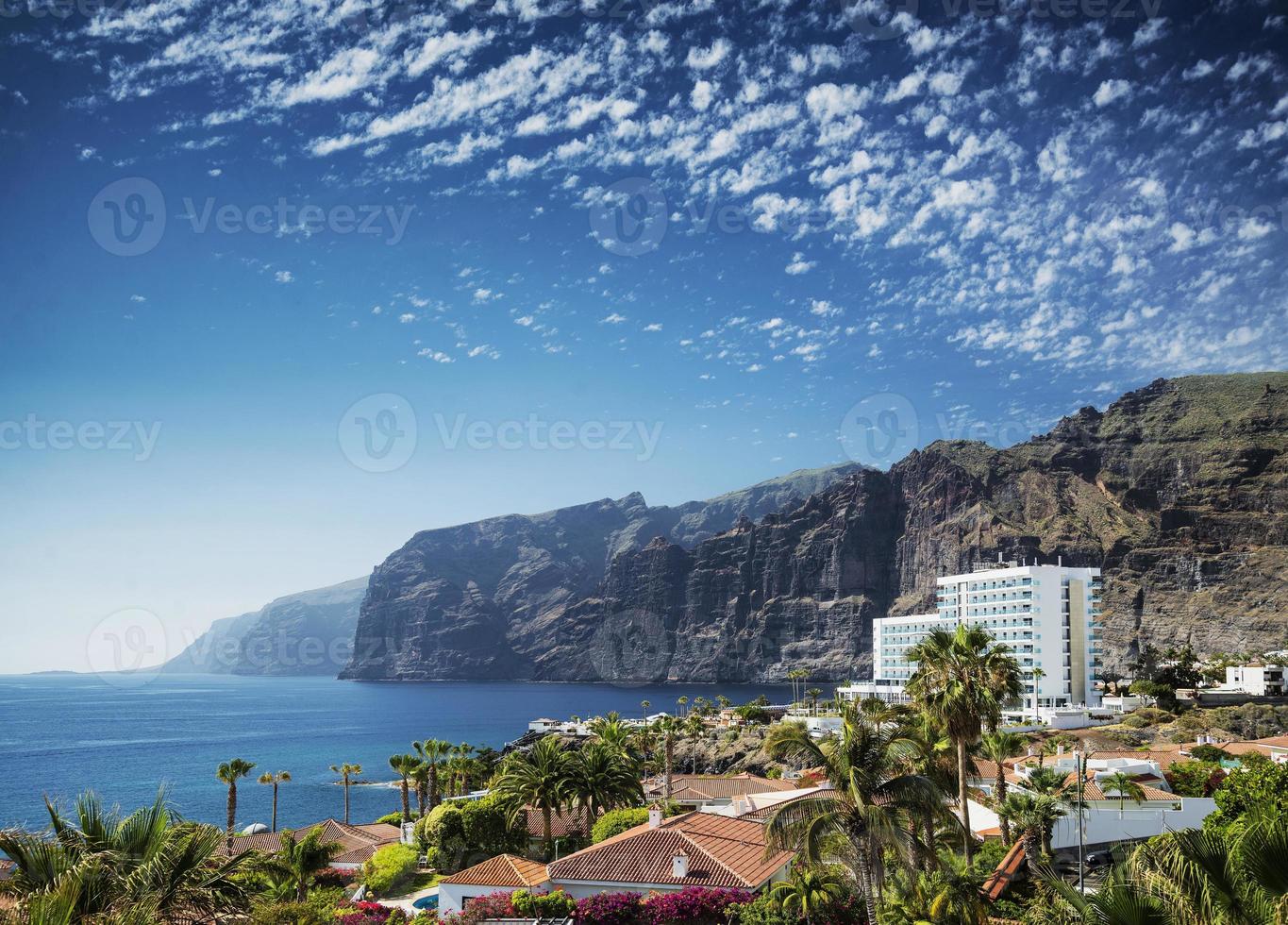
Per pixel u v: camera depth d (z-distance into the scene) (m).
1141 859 19.58
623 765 84.12
